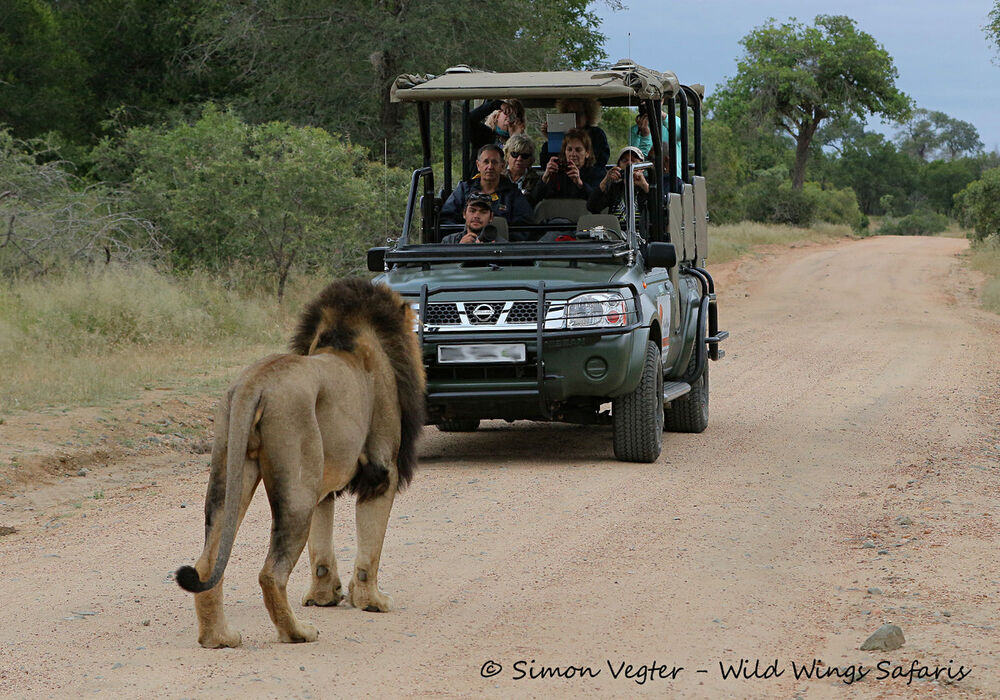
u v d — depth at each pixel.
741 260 63.34
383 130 45.41
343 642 7.71
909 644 7.65
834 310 39.03
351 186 32.06
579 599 8.86
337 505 12.40
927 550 10.16
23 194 29.66
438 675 7.12
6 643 7.73
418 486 13.23
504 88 14.78
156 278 26.66
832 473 13.93
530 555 10.20
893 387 21.52
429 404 13.62
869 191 176.62
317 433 7.43
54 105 45.00
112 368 19.88
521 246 14.42
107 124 43.12
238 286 29.58
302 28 44.59
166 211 31.64
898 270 56.34
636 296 13.88
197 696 6.57
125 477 13.98
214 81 50.88
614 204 15.53
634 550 10.34
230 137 32.19
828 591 9.05
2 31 44.81
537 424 18.20
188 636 7.87
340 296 8.58
